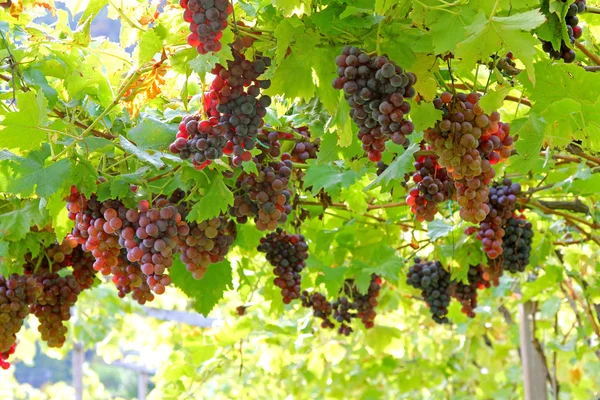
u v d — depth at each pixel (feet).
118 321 17.87
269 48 7.02
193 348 11.56
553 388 12.93
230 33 6.69
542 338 14.66
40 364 52.85
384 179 7.86
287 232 9.25
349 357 16.28
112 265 7.43
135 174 7.45
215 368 11.90
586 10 7.26
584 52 7.41
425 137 6.86
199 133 6.93
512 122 7.47
